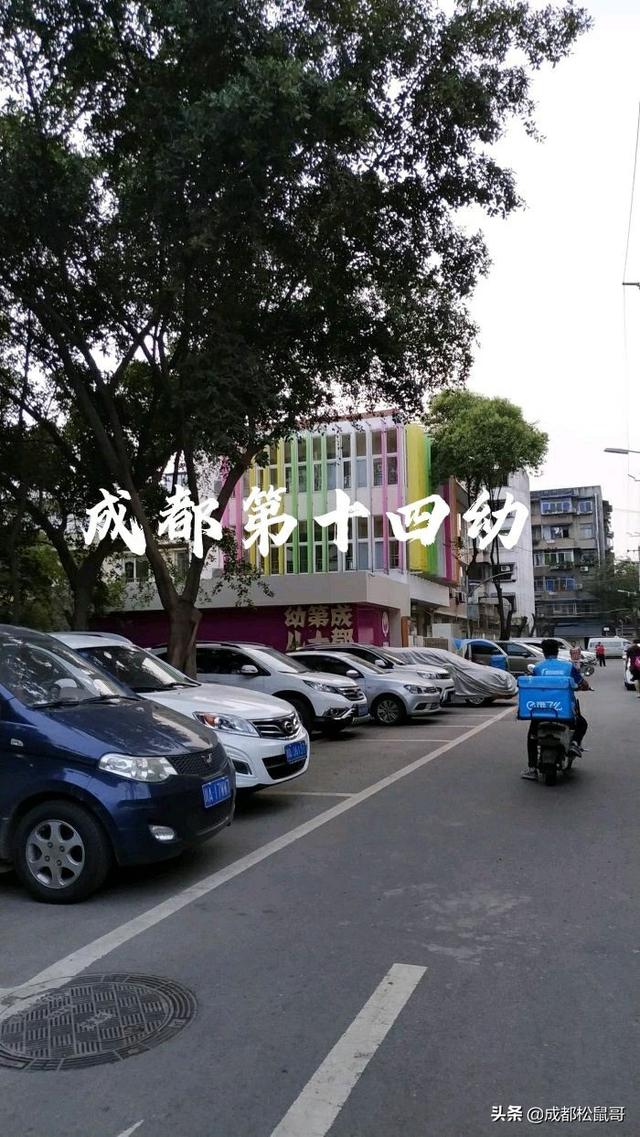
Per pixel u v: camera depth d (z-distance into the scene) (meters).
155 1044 3.53
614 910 5.23
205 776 5.92
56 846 5.50
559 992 4.02
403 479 36.19
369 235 12.74
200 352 11.95
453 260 13.42
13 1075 3.30
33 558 23.02
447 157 12.18
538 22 11.25
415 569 36.12
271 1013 3.81
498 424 38.72
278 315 12.98
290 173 10.43
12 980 4.24
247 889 5.73
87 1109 3.06
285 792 9.38
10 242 11.88
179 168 9.99
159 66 10.90
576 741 10.32
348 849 6.78
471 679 21.56
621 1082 3.21
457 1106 3.06
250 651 14.12
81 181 11.20
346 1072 3.29
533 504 90.25
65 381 16.06
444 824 7.63
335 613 28.70
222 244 11.23
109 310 13.42
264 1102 3.09
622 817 7.86
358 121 9.87
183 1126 2.95
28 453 17.88
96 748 5.53
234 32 9.98
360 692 14.82
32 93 11.43
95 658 8.70
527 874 6.02
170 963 4.43
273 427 13.71
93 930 4.97
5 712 5.77
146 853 5.45
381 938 4.77
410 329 13.84
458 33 11.08
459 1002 3.92
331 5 10.69
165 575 14.13
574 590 87.81
